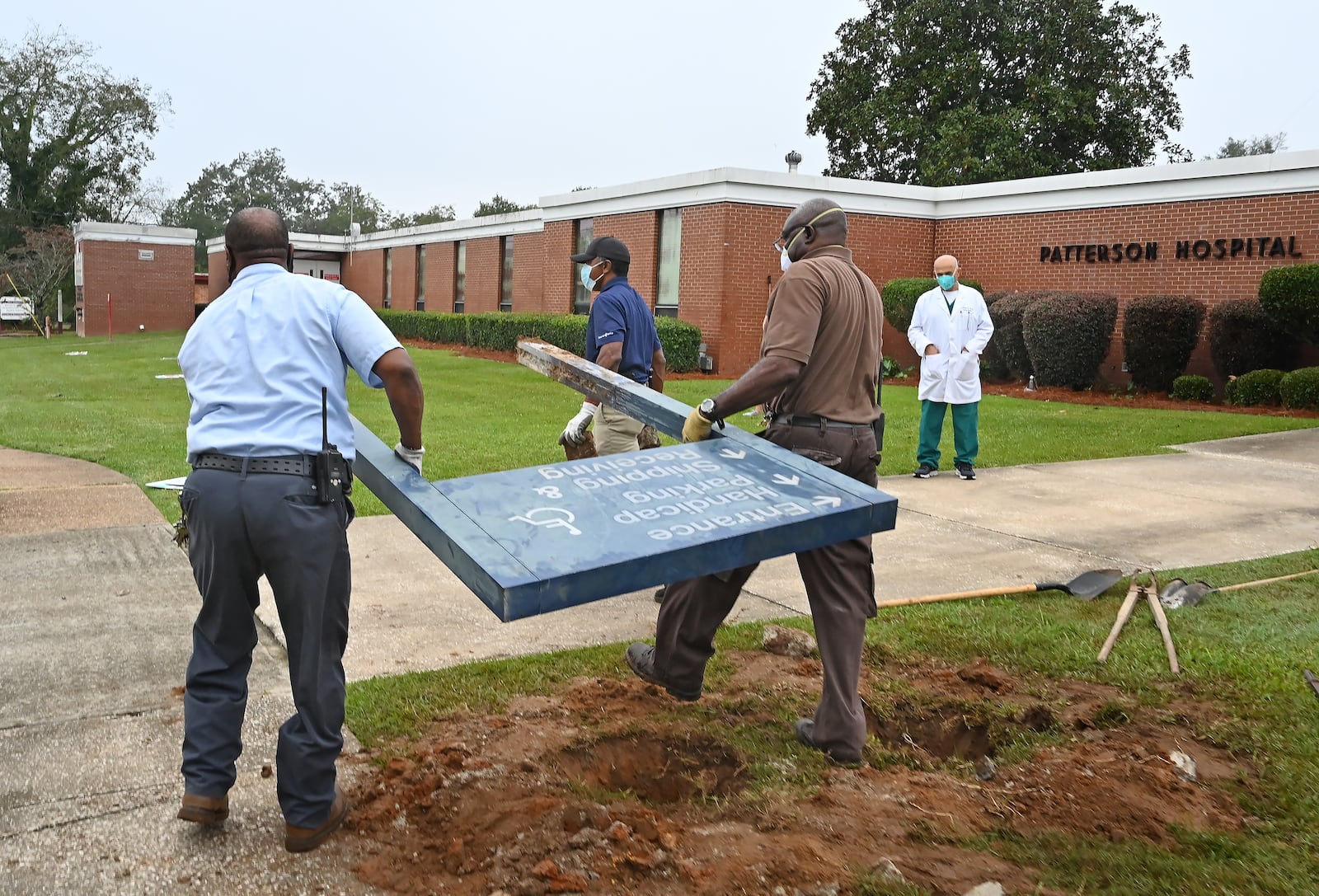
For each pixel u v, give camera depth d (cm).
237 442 267
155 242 3984
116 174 5216
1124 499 787
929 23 2973
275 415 270
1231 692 383
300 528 266
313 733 274
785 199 1945
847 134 3072
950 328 862
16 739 347
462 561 249
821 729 331
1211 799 305
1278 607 493
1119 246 1727
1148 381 1602
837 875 257
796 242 350
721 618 347
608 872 261
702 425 327
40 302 4434
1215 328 1517
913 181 3114
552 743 341
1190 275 1630
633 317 516
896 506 290
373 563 583
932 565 591
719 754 341
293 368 273
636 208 2148
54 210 4981
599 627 478
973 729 365
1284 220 1509
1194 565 586
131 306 3975
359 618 485
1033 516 724
